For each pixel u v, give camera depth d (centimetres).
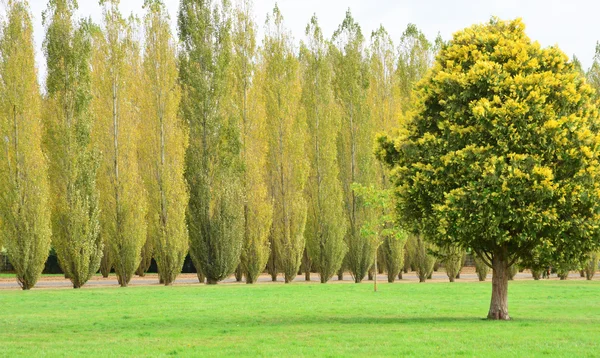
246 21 5169
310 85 5366
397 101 5650
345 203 5259
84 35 4462
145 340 1705
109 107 4662
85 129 4366
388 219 3322
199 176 4684
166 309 2614
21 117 4166
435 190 2072
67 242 4253
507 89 2072
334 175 5178
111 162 4584
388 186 5462
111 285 4684
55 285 4741
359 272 5144
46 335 1845
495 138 2022
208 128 4731
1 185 4119
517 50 2131
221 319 2250
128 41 5388
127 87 5306
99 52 5225
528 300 3142
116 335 1828
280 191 5144
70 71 4362
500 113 1991
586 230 1966
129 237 4509
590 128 2136
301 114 5212
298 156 5138
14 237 4106
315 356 1405
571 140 2003
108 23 4788
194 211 4672
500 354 1427
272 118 5234
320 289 3909
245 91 5100
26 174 4150
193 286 4378
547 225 1998
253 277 4906
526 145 1988
